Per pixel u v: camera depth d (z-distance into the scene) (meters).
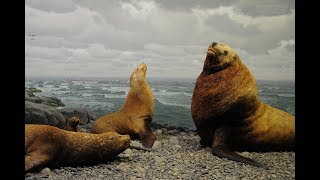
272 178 3.03
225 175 3.06
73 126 3.99
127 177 2.94
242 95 3.78
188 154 3.76
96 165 3.34
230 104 3.78
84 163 3.32
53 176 2.93
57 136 3.18
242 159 3.50
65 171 3.09
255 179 2.98
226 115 3.83
